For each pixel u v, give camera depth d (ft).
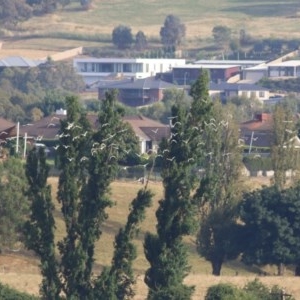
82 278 568.82
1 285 568.00
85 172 581.12
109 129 581.12
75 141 579.89
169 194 579.48
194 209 578.25
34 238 573.74
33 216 577.43
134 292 575.79
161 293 556.92
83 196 577.43
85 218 575.38
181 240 579.48
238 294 554.46
